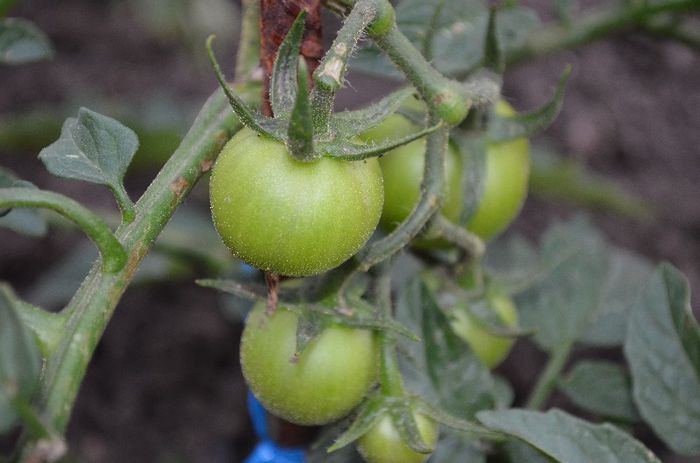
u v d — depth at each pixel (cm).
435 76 35
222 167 32
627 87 77
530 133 39
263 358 36
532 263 54
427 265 42
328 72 32
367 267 35
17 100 77
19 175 74
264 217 32
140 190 74
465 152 39
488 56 38
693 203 72
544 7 78
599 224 72
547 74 77
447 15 42
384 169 39
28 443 29
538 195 67
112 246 32
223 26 78
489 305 41
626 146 74
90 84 78
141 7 79
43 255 69
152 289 68
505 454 42
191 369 66
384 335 36
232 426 63
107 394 64
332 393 36
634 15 50
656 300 40
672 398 40
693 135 76
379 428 35
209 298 68
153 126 60
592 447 36
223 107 36
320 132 32
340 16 37
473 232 41
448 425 35
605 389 45
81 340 31
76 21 81
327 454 40
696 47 52
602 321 48
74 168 34
